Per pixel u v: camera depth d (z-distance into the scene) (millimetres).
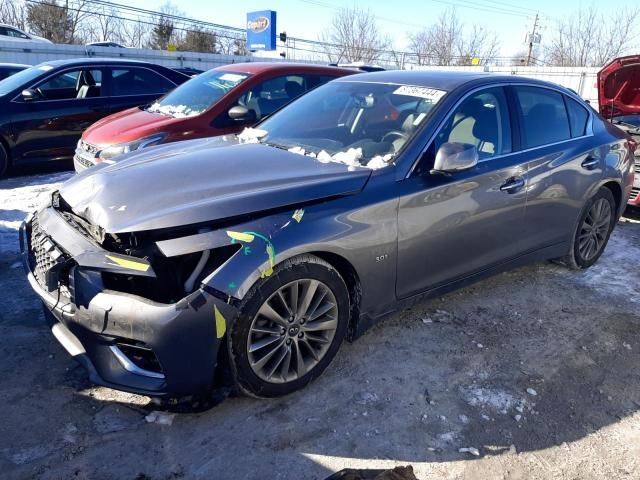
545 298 4117
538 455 2506
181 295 2400
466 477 2354
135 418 2580
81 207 2725
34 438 2418
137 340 2350
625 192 4746
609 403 2914
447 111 3332
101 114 7793
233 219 2516
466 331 3553
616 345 3504
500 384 3012
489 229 3516
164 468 2305
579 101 4453
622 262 4945
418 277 3195
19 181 7062
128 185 2775
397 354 3232
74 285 2424
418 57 43469
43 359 3002
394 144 3184
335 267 2893
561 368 3209
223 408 2686
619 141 4641
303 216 2643
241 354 2508
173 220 2432
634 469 2455
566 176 4016
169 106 6289
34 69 7773
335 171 2949
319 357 2846
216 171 2934
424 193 3066
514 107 3773
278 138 3670
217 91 6137
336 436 2541
